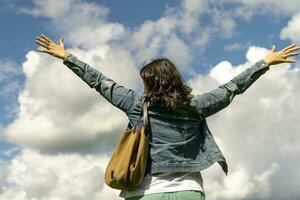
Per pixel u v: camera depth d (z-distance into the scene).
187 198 2.35
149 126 2.47
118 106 2.55
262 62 2.63
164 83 2.46
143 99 2.51
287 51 2.66
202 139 2.55
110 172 2.37
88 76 2.61
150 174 2.39
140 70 2.57
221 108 2.55
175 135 2.46
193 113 2.50
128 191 2.41
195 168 2.42
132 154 2.39
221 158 2.45
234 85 2.57
